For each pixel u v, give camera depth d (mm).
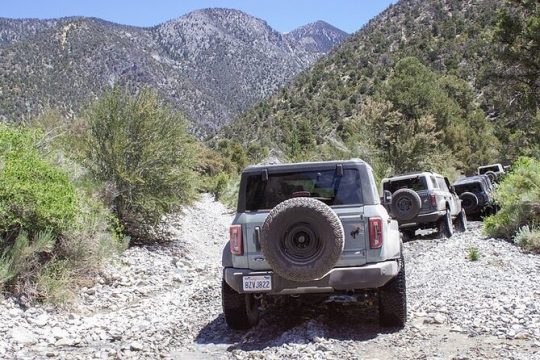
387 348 5438
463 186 21453
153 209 14625
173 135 15258
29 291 8305
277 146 32656
